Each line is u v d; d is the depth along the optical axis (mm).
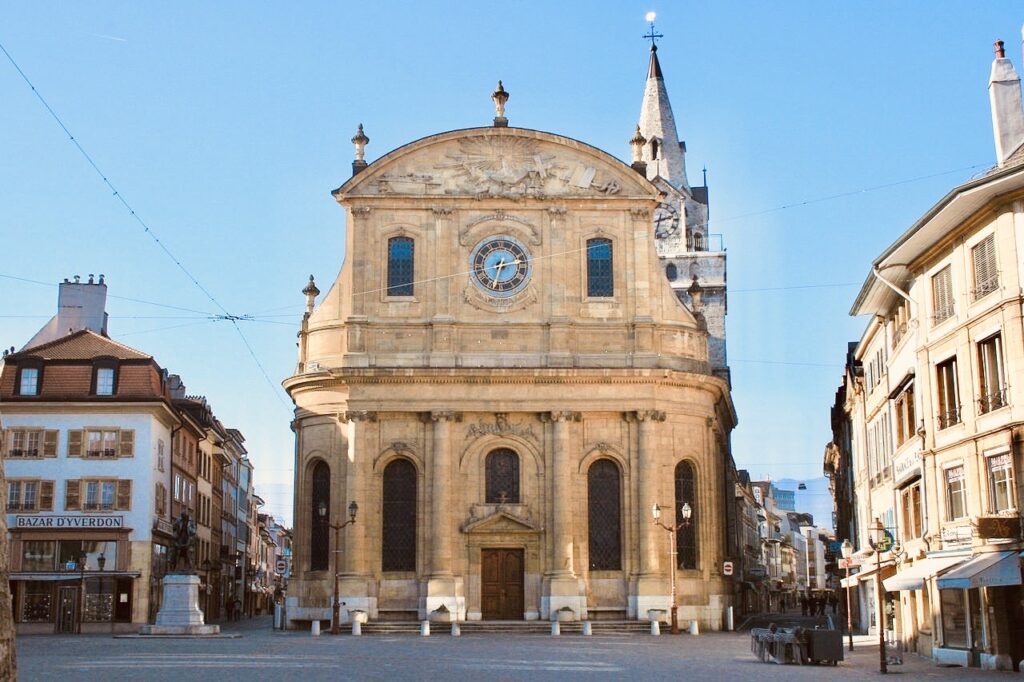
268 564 142625
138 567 63969
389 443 57438
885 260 38438
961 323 34375
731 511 74312
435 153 59750
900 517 44094
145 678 27375
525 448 57594
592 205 59719
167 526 69125
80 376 65562
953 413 35469
